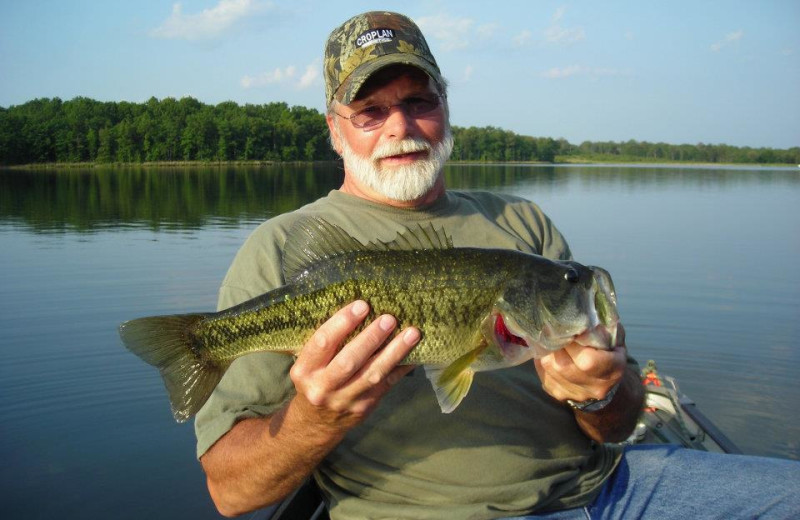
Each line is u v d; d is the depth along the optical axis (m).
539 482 0.83
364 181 0.97
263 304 0.80
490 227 0.99
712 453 0.95
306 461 0.75
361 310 0.68
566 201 7.32
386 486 0.83
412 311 0.77
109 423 1.74
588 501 0.87
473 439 0.82
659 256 3.82
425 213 0.97
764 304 2.81
